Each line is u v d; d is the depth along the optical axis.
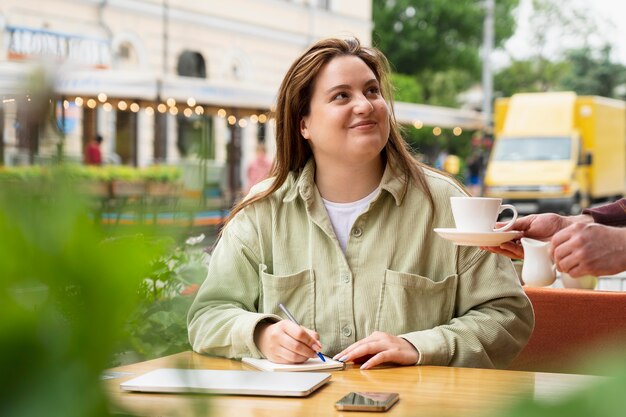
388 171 2.57
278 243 2.61
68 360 0.42
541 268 3.39
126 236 0.43
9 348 0.40
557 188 20.14
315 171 2.63
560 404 0.37
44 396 0.41
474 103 45.78
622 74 50.91
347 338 2.51
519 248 2.35
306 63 2.58
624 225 2.41
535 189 20.25
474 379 2.04
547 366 3.08
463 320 2.45
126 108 14.84
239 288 2.62
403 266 2.52
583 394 0.37
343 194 2.60
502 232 2.18
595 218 2.39
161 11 21.62
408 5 39.81
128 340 0.45
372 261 2.53
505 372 2.13
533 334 3.09
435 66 40.09
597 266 1.79
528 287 3.15
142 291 0.44
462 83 40.81
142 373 1.97
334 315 2.52
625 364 0.38
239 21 24.28
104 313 0.42
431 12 39.62
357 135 2.49
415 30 39.56
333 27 27.80
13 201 0.41
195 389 0.48
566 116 21.16
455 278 2.51
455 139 37.97
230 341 2.38
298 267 2.59
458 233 2.19
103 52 19.53
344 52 2.62
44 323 0.41
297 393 1.84
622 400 0.37
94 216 0.43
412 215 2.55
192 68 22.86
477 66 40.41
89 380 0.42
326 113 2.52
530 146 20.98
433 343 2.29
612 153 24.42
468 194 2.62
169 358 0.49
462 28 40.34
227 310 2.50
